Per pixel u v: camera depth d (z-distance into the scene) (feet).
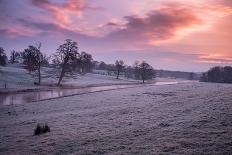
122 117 60.23
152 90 173.27
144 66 433.07
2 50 369.09
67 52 260.83
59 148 37.78
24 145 41.70
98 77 446.19
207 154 29.04
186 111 57.16
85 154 33.81
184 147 32.07
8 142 45.06
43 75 336.08
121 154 32.17
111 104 96.73
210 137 34.58
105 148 35.47
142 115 60.03
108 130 46.55
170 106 68.49
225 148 30.07
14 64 476.54
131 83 370.53
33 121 66.95
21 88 208.95
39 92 192.44
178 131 39.58
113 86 283.18
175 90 159.94
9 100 141.79
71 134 45.96
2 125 66.13
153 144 34.78
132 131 43.42
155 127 44.47
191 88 174.81
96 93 162.81
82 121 59.88
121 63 477.77
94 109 83.41
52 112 86.89
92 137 42.11
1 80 252.83
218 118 44.19
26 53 275.59
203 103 65.46
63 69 262.88
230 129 37.09
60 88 235.40
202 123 42.42
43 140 43.50
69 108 94.27
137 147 34.32
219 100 67.51
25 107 105.40
